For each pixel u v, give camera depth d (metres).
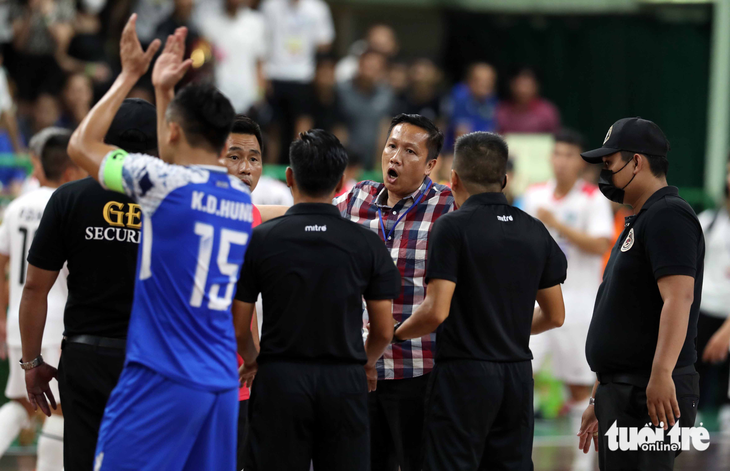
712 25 40.69
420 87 36.12
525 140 32.88
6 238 17.91
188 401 10.61
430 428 13.02
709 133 40.34
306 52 36.31
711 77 40.62
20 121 31.53
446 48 42.47
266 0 36.47
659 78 41.25
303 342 11.86
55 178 17.80
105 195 12.25
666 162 13.07
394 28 42.47
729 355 28.20
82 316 12.34
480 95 36.75
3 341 18.38
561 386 27.05
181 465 10.76
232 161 14.03
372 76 34.50
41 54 32.06
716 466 21.89
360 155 27.58
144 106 12.69
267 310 12.08
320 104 34.41
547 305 13.77
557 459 22.12
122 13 33.94
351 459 12.04
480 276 12.76
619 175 13.02
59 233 12.30
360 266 12.12
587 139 41.81
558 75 41.78
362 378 12.19
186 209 10.70
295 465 11.93
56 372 13.45
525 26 41.91
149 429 10.55
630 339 12.66
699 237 12.66
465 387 12.72
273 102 34.66
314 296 11.86
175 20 31.16
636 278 12.65
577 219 23.91
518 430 13.06
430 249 12.87
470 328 12.85
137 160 10.80
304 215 12.15
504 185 13.66
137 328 10.80
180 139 11.10
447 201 14.38
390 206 14.60
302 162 12.16
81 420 12.28
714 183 39.75
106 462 10.64
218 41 33.53
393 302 14.27
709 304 26.61
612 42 41.38
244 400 14.08
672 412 12.02
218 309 10.99
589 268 23.84
